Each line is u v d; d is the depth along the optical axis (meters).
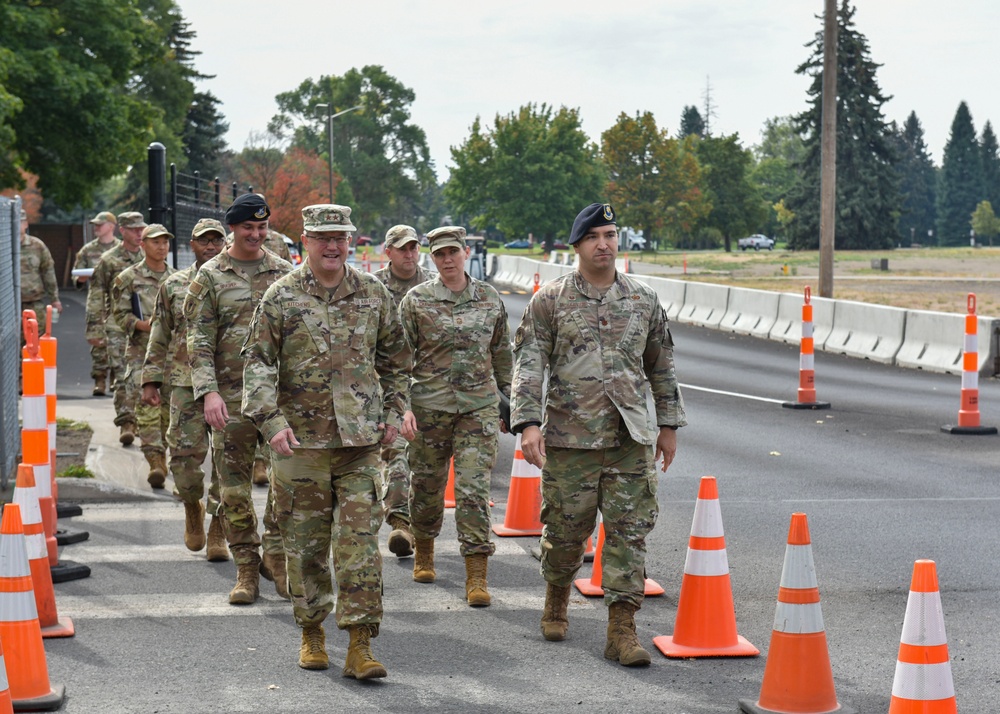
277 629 7.79
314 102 168.62
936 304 40.06
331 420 6.79
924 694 5.21
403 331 7.05
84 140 48.12
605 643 7.48
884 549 9.98
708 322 33.88
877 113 118.06
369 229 172.88
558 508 7.24
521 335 7.30
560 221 134.88
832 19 31.80
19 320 13.90
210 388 8.16
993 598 8.52
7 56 42.00
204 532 10.11
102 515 11.22
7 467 11.98
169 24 87.75
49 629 7.63
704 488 7.36
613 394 7.07
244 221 8.42
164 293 9.78
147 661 7.10
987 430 16.08
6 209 12.77
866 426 16.81
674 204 123.25
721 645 7.25
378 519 6.87
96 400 17.92
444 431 8.74
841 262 93.38
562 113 134.75
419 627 7.85
